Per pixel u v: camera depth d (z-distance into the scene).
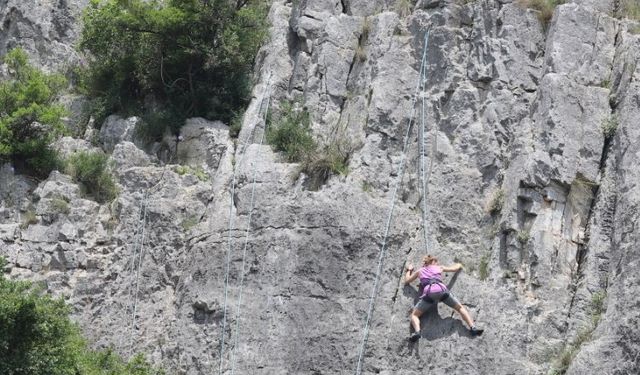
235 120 26.06
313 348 21.81
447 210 23.41
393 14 25.69
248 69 26.97
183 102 26.83
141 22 26.91
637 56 24.38
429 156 24.05
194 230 24.11
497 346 21.66
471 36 25.16
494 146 23.92
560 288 22.53
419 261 22.53
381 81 24.73
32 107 25.83
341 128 24.89
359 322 21.89
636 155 23.05
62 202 24.84
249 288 22.61
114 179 25.69
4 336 19.98
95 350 23.34
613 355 21.22
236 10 27.23
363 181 23.62
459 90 24.52
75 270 24.25
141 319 23.62
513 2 25.17
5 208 25.42
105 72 28.08
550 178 23.17
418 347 21.61
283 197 23.34
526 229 23.00
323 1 26.78
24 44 29.09
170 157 26.08
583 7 24.92
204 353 22.44
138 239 24.44
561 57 24.34
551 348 21.98
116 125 26.94
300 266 22.41
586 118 23.88
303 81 26.00
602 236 22.91
